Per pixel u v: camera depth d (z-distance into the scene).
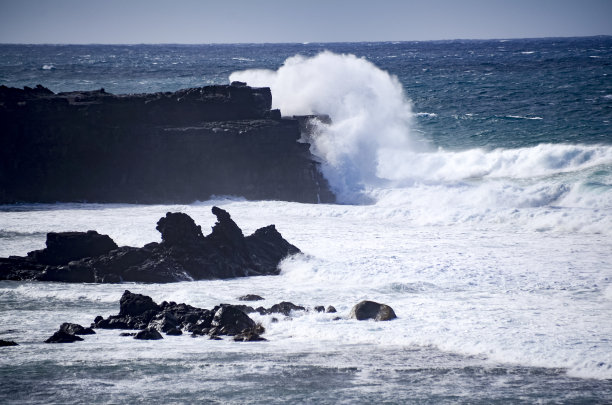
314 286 118.50
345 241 146.12
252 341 91.44
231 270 126.94
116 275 123.75
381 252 136.50
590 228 153.38
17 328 97.25
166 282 122.81
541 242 144.25
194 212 177.75
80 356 85.56
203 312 99.94
